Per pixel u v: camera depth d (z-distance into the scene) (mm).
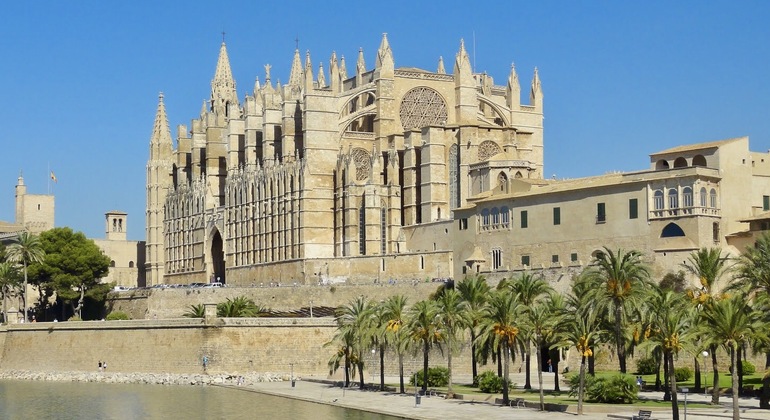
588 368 129875
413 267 191375
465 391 135000
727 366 135750
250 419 122312
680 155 153375
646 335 114688
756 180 152875
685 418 101125
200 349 169125
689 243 144125
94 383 173750
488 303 131750
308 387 154375
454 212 178375
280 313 190750
